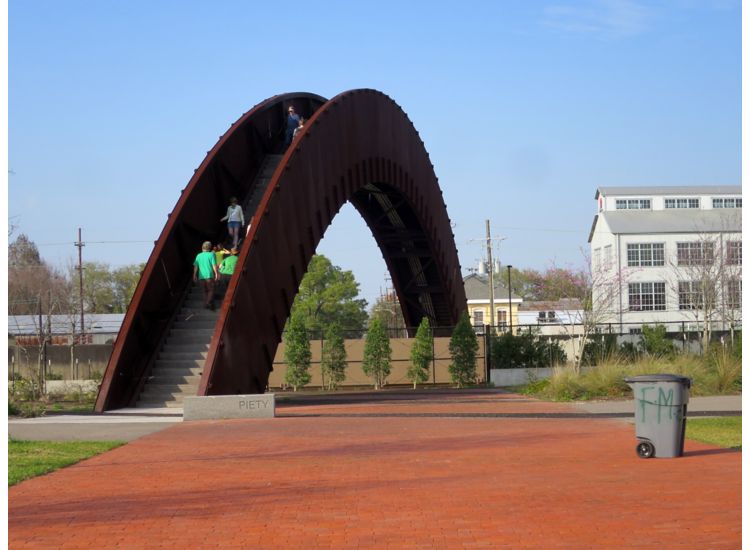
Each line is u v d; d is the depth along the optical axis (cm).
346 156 3709
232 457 1546
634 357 4041
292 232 3111
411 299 5559
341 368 4272
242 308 2738
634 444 1691
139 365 2717
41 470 1370
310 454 1580
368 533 940
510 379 4081
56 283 8856
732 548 850
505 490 1188
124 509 1080
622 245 7919
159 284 2798
